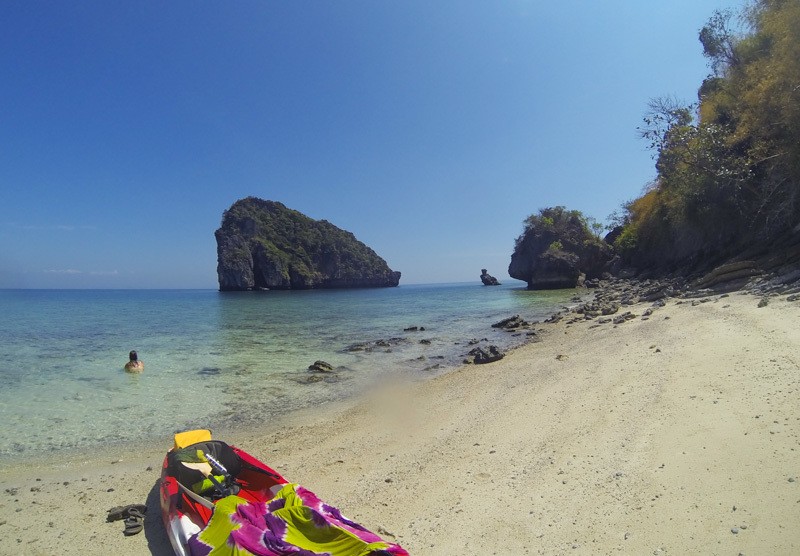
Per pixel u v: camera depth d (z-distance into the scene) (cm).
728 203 1385
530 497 321
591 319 1237
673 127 1479
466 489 349
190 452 348
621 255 3145
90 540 324
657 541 252
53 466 467
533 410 506
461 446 439
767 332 569
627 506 289
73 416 633
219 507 268
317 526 249
